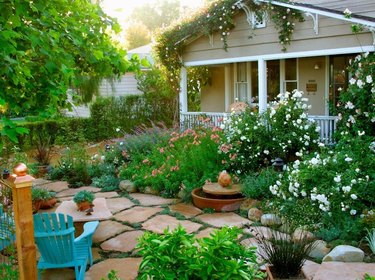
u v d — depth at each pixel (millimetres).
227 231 2758
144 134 11156
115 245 5715
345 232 5227
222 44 11453
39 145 11797
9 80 3389
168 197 8125
